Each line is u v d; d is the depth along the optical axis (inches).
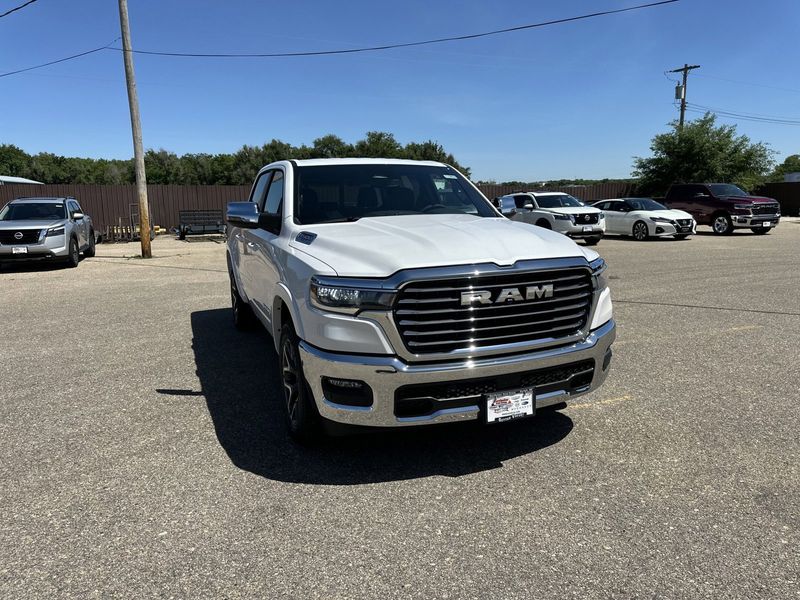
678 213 793.6
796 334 259.3
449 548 108.3
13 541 111.8
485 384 129.1
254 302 216.8
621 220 831.7
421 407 127.3
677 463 140.4
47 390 199.3
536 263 130.0
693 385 195.3
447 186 202.4
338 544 110.1
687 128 1403.8
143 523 117.5
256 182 250.5
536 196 779.4
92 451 151.2
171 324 301.3
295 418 150.6
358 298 124.2
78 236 582.6
